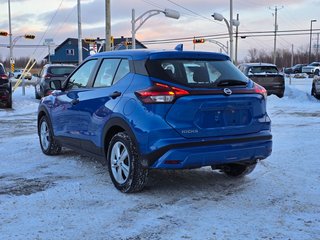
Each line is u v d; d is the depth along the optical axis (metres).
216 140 5.13
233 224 4.47
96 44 38.62
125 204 5.09
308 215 4.72
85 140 6.32
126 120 5.26
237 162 5.59
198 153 5.02
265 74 20.58
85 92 6.34
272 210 4.88
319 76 21.14
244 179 6.16
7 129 11.13
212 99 5.10
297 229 4.33
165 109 4.96
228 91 5.22
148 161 5.05
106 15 22.41
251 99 5.41
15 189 5.66
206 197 5.35
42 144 7.96
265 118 5.63
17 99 21.70
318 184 5.87
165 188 5.72
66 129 6.91
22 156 7.75
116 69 5.83
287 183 5.94
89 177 6.26
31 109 16.91
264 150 5.54
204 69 5.39
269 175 6.36
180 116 4.99
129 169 5.33
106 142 5.82
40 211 4.85
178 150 4.93
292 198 5.30
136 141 5.15
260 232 4.26
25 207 4.97
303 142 8.97
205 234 4.21
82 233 4.26
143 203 5.12
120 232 4.29
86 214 4.76
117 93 5.53
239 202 5.16
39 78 20.72
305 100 20.73
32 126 11.75
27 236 4.18
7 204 5.07
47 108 7.55
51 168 6.83
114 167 5.61
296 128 11.07
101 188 5.71
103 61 6.23
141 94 5.11
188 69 5.28
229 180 6.12
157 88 5.00
